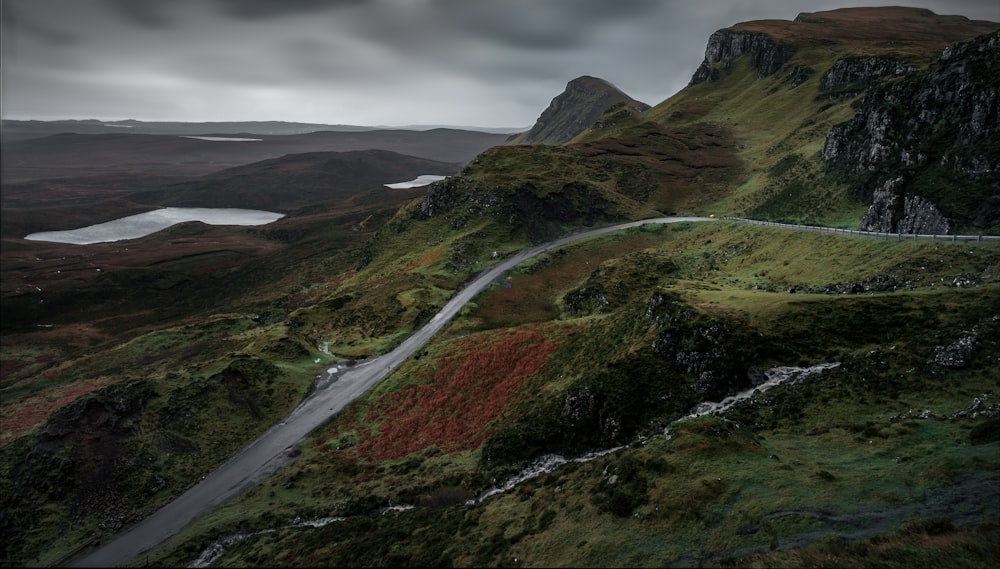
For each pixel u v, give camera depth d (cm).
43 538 6338
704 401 5534
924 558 2436
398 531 4622
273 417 8925
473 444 7106
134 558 5909
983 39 10394
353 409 8969
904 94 12144
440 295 13762
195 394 8856
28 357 18400
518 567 3338
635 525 3325
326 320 13912
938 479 3058
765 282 9875
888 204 10081
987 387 4059
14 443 7688
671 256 14000
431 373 9500
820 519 2928
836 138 14700
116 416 8019
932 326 5141
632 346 6962
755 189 17538
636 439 5409
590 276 13525
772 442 4200
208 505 6794
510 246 17050
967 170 9062
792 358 5538
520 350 9475
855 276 8194
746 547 2875
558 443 6062
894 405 4291
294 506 6412
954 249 7475
